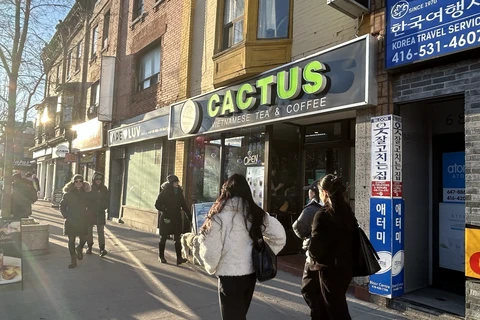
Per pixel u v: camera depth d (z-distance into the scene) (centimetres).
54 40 925
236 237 283
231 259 280
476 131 404
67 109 1859
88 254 757
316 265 329
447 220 541
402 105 520
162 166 1066
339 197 331
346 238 325
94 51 1731
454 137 544
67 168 2173
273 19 716
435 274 547
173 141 1081
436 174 557
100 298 486
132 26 1348
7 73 698
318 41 629
